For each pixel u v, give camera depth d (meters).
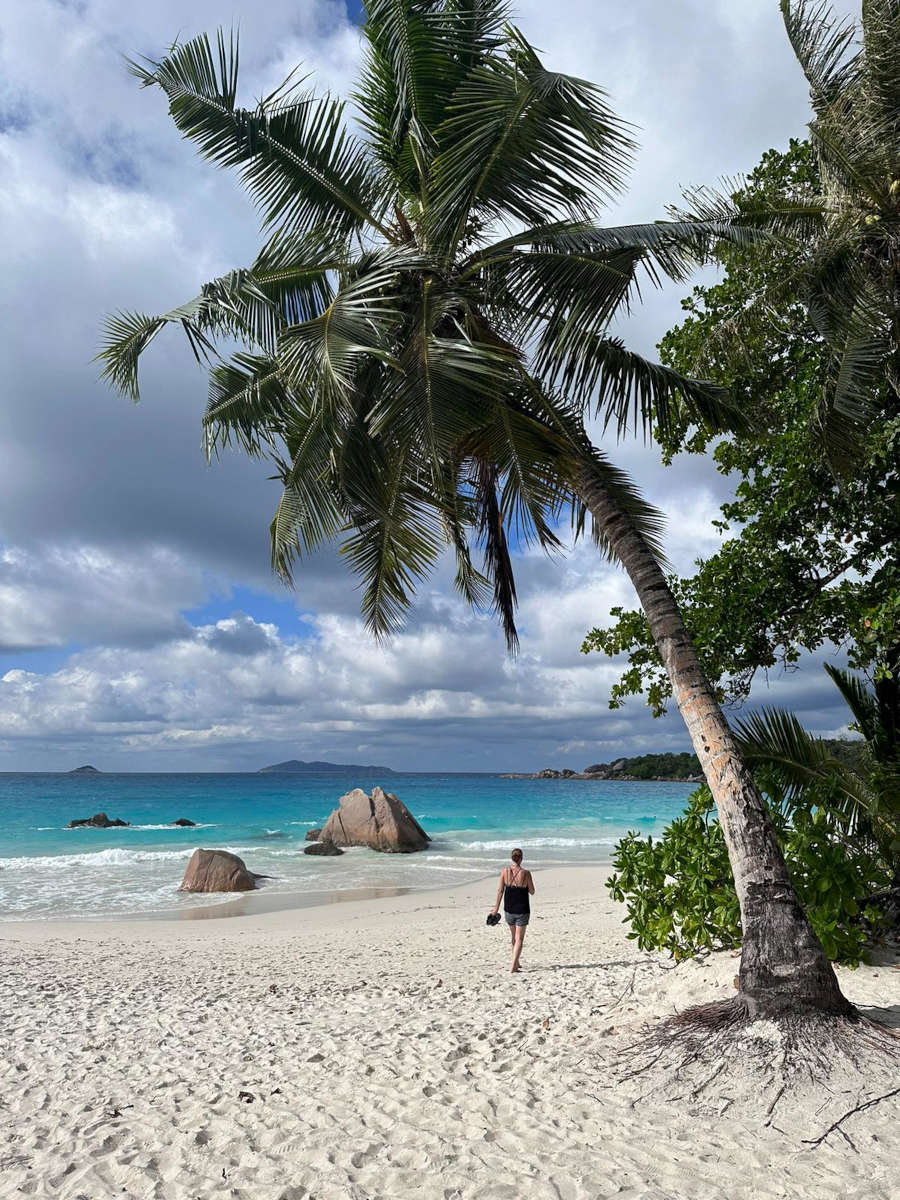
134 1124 4.74
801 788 8.62
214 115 8.02
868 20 7.53
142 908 18.97
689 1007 6.38
